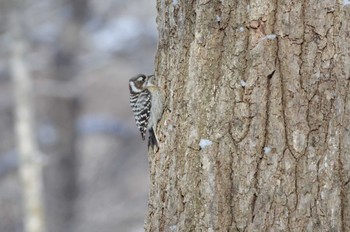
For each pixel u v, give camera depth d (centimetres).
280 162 1036
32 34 4547
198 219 1077
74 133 4900
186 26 1130
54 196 4209
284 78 1044
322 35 1035
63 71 4900
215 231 1061
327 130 1026
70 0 5012
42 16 4788
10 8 3381
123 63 5225
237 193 1052
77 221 4031
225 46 1079
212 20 1089
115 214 4041
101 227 3962
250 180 1045
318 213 1020
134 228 3988
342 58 1027
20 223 3731
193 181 1086
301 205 1025
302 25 1042
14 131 4884
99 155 4959
